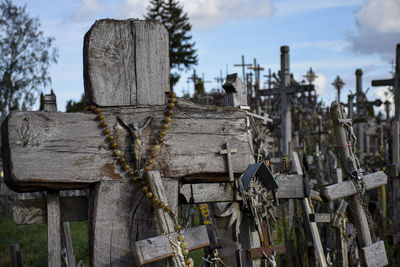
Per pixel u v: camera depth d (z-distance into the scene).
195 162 3.93
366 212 6.49
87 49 3.69
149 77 3.84
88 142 3.62
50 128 3.50
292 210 8.20
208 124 3.99
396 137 9.96
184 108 3.93
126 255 3.67
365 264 6.26
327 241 8.37
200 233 3.76
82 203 3.98
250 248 5.64
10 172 3.37
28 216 3.85
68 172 3.54
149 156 3.79
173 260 3.55
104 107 3.72
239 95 6.53
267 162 6.40
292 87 16.12
